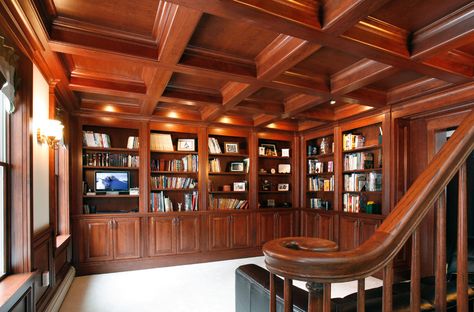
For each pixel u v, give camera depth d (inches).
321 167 215.5
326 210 203.5
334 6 75.1
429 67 103.8
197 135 209.0
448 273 102.3
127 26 92.0
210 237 202.1
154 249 186.5
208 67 108.6
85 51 94.4
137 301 132.6
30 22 79.0
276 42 100.3
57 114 136.6
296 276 32.0
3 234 87.1
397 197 156.6
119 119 184.2
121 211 186.9
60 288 133.6
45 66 108.3
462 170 39.9
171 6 77.6
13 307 73.5
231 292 143.4
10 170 89.8
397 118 157.2
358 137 184.7
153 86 128.6
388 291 34.0
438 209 38.4
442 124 146.6
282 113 173.0
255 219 216.5
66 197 161.6
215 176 221.1
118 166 184.7
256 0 71.2
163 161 198.1
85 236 171.8
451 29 85.0
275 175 237.8
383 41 90.5
